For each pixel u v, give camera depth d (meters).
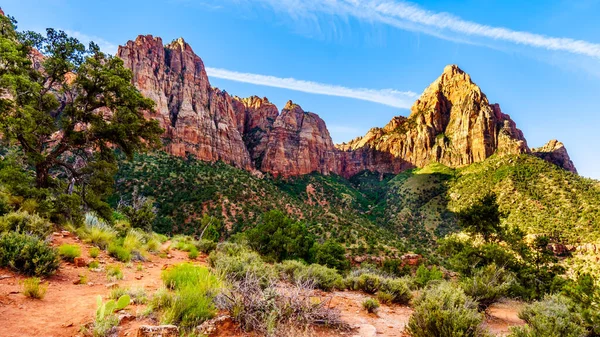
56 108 18.02
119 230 14.95
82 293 5.73
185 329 4.20
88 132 17.80
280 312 4.91
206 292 5.41
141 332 3.71
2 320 3.98
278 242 29.44
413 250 62.69
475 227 24.19
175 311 4.46
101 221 15.20
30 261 6.28
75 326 4.11
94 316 4.52
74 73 18.19
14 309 4.41
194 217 62.75
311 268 10.79
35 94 15.61
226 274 7.16
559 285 19.48
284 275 10.76
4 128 13.86
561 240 54.16
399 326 6.47
